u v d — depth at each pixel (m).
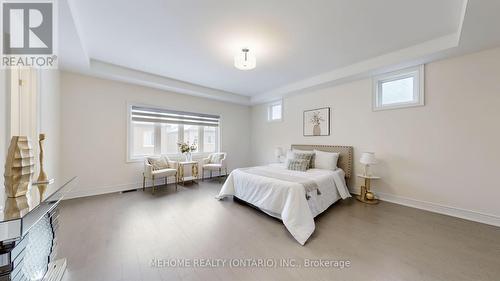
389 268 1.62
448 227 2.37
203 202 3.32
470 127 2.60
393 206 3.14
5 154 1.48
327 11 2.03
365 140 3.66
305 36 2.53
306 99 4.70
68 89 3.38
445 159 2.80
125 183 4.02
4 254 1.00
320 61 3.31
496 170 2.43
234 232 2.26
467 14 1.85
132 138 4.16
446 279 1.49
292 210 2.29
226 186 3.43
